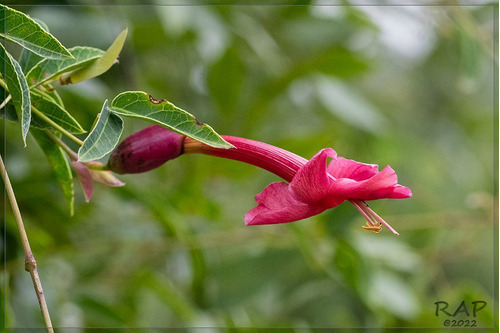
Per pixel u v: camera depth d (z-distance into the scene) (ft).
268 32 2.01
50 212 1.70
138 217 1.82
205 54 1.82
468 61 2.01
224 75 1.90
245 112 1.97
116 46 1.29
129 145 1.31
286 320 2.00
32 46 1.22
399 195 1.24
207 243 1.80
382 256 1.93
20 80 1.21
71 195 1.37
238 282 1.82
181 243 1.80
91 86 1.64
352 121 1.99
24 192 1.66
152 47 1.88
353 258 1.73
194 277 1.76
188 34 1.83
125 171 1.31
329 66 1.94
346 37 2.06
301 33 2.02
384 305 1.84
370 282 1.73
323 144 1.89
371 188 1.23
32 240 1.65
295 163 1.27
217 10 1.82
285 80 1.89
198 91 1.96
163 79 1.94
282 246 1.83
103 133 1.22
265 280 1.82
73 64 1.29
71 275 1.79
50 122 1.29
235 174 1.90
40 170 1.67
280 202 1.26
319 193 1.24
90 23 1.66
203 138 1.22
